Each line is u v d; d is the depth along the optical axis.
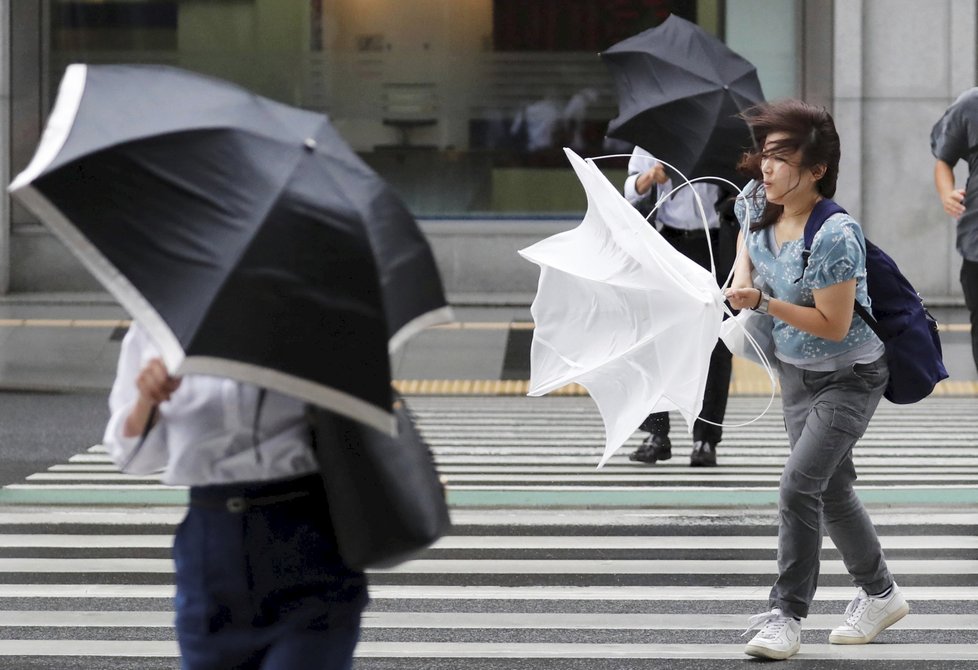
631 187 16.50
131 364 5.77
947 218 36.88
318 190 5.26
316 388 5.00
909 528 14.42
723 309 9.33
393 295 5.38
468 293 37.94
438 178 38.66
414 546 5.59
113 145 5.15
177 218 5.11
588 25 38.25
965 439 20.41
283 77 38.41
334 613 5.75
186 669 5.80
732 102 16.27
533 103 38.47
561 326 10.12
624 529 14.34
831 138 9.09
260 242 5.06
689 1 38.03
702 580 12.36
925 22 36.69
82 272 37.41
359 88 38.47
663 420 18.14
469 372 27.62
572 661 9.97
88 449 19.39
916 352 9.31
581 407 23.92
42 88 37.94
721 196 16.41
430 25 38.31
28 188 5.02
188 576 5.75
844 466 9.80
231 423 5.59
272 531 5.68
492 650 10.24
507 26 38.28
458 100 38.50
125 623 11.01
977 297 18.41
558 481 16.89
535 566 12.88
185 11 38.34
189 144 5.24
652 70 16.70
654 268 9.34
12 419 22.02
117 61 38.25
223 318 4.93
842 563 12.96
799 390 9.53
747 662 9.88
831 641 10.34
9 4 37.16
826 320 8.99
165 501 15.77
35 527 14.50
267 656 5.75
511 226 38.25
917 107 36.84
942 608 11.45
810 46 37.44
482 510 15.26
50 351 28.72
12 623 10.99
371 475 5.53
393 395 5.30
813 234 9.05
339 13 38.28
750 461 18.31
